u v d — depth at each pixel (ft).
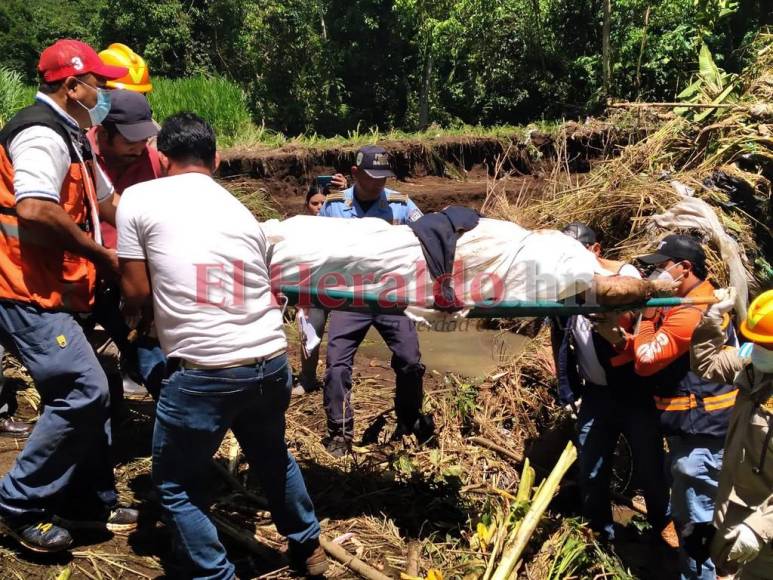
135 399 16.44
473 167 43.09
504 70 68.33
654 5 56.75
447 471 13.71
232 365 9.36
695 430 11.50
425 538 12.29
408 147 41.45
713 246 18.02
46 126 10.16
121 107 11.66
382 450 15.43
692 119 25.30
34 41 99.60
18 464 10.55
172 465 9.71
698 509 11.64
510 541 11.55
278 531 10.91
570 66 63.77
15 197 9.99
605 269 11.84
